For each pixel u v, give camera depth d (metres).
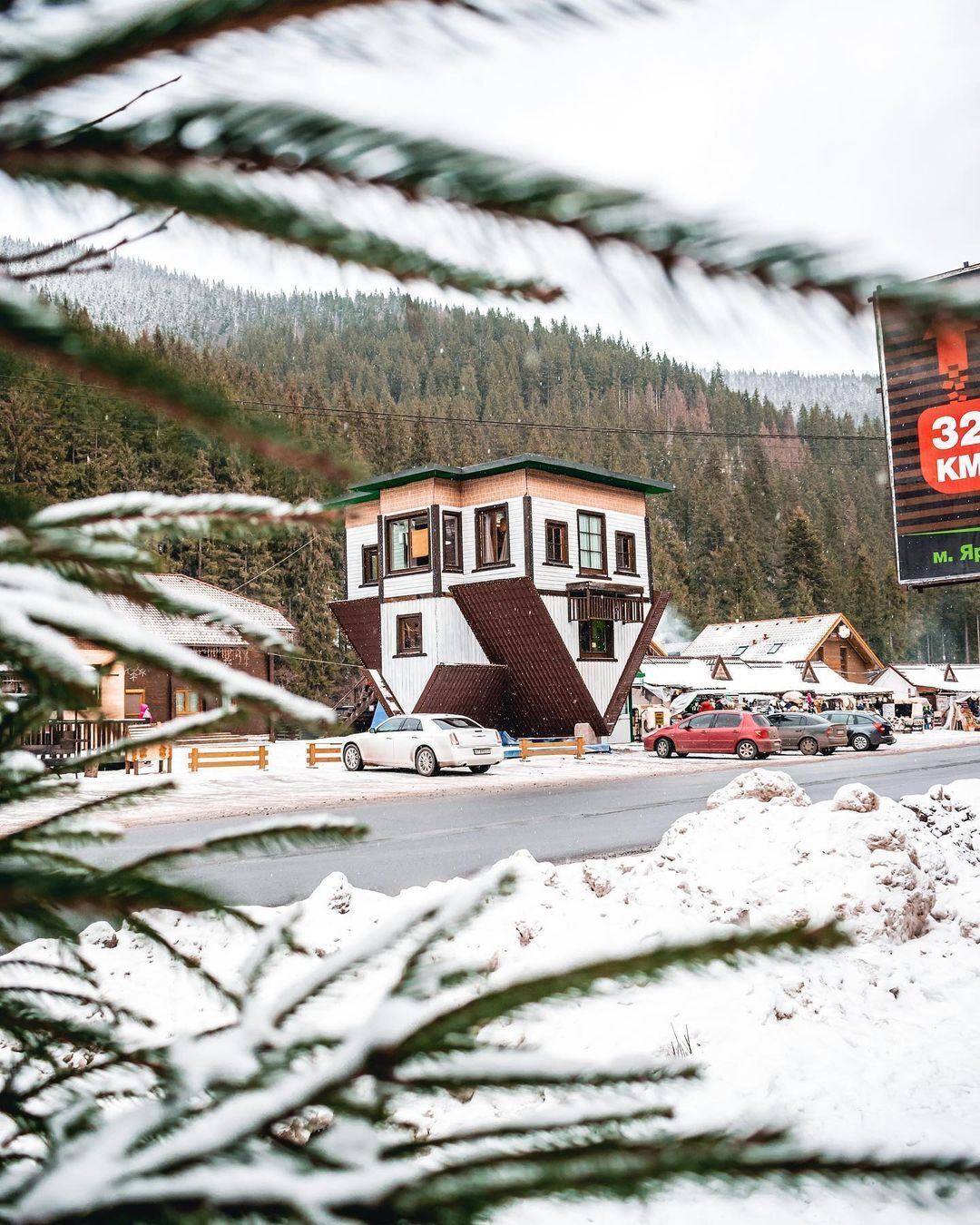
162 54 0.34
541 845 10.59
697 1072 0.68
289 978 3.94
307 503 0.90
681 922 5.58
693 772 21.16
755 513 117.56
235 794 16.23
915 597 106.12
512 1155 0.57
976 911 6.04
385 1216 0.54
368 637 29.20
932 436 8.35
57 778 0.96
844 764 24.05
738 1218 2.62
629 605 28.91
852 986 5.00
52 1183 0.53
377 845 10.77
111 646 0.52
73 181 0.36
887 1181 0.52
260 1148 0.59
